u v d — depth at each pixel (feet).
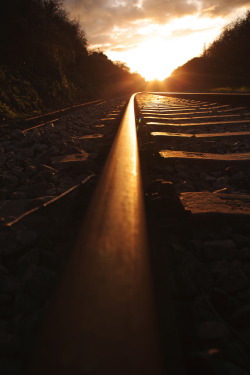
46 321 1.64
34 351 1.51
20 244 4.50
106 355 1.43
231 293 3.71
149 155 9.02
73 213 5.14
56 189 7.13
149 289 1.95
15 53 41.55
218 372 2.14
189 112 28.25
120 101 59.06
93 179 7.64
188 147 11.98
